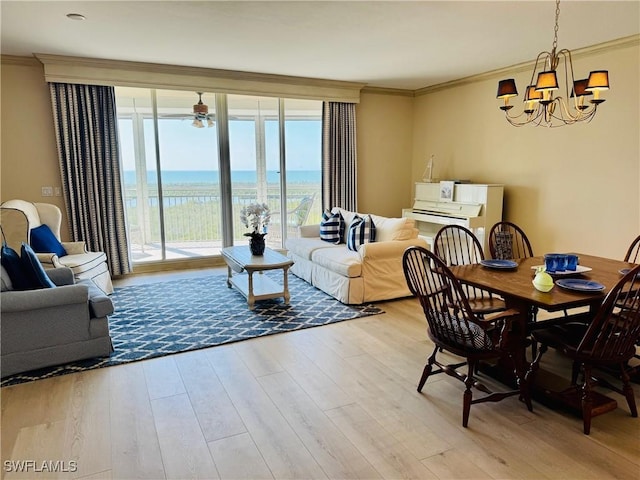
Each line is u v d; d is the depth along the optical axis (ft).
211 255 19.93
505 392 8.34
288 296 14.02
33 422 7.52
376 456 6.63
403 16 11.06
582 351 7.13
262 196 20.72
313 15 11.00
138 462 6.50
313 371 9.45
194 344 10.84
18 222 12.71
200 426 7.41
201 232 19.89
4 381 8.95
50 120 16.06
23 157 15.88
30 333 9.21
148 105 18.06
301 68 17.11
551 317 13.12
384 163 22.47
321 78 19.19
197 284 16.49
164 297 14.82
